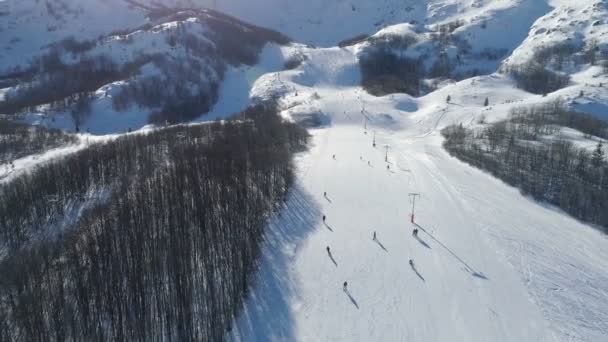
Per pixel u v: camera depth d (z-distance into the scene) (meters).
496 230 76.56
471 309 55.16
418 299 57.22
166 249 61.97
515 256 67.75
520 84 198.25
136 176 96.25
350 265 65.31
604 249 70.56
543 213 84.06
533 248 70.38
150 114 183.88
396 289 59.34
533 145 114.94
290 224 78.88
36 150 122.44
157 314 52.69
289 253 68.50
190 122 182.88
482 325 52.19
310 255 68.06
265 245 70.69
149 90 194.12
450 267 64.75
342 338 50.16
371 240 73.12
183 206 73.38
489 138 124.94
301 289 59.38
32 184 88.44
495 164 107.75
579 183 91.69
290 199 89.94
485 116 151.50
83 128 166.50
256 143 115.69
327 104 182.50
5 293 54.22
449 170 109.81
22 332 47.09
